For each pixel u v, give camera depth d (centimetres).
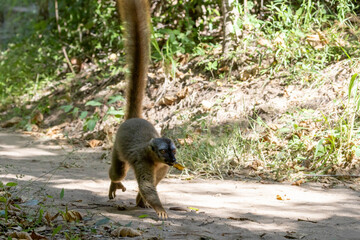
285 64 985
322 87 911
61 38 1382
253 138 841
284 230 505
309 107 880
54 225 503
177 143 888
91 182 719
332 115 838
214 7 1265
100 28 1365
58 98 1213
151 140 572
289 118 865
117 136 627
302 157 773
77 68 1316
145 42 690
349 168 743
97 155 903
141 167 574
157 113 1016
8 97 1275
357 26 1054
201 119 931
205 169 784
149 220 536
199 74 1080
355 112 805
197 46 1153
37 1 777
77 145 983
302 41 1032
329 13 1120
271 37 1055
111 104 1098
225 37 1079
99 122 1055
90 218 534
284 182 724
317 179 723
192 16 1259
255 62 1036
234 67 1054
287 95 920
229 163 791
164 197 641
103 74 1239
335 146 778
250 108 923
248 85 984
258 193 661
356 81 862
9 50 1034
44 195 620
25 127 1124
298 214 564
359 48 970
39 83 1309
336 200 626
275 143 820
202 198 636
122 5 689
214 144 836
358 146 758
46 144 993
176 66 1127
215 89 1013
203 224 522
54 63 1369
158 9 1295
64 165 816
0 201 555
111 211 576
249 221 535
